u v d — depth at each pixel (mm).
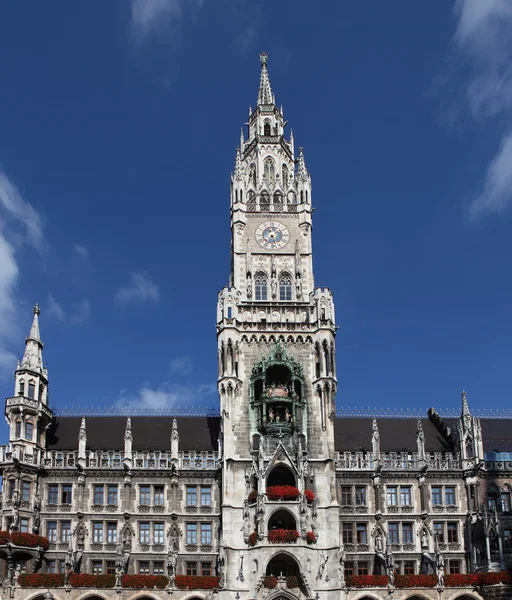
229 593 71375
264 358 80688
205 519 79188
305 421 79188
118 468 80250
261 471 74312
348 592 72562
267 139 96000
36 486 78938
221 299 83438
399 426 90125
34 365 83250
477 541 78062
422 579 73625
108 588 71938
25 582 71188
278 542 71625
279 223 90000
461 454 83062
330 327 82312
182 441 85062
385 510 80625
